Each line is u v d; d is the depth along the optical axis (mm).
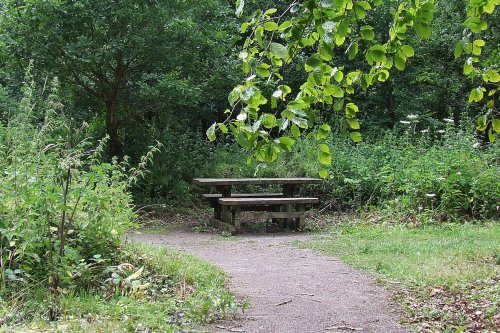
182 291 5574
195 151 14984
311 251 8617
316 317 5141
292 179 11375
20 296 4785
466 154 12562
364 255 8062
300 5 2879
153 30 12539
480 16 3457
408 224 10898
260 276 6801
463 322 4965
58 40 12055
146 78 12914
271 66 3193
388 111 19141
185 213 13148
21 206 5250
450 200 11500
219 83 14414
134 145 14094
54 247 5336
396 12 3203
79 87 13695
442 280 6238
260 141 2889
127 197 6285
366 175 13211
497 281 6156
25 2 11953
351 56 3041
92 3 12156
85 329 4105
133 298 5074
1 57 12438
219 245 9250
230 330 4676
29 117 7258
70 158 5500
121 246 6273
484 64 11320
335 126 15742
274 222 12195
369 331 4789
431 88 20188
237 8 2988
